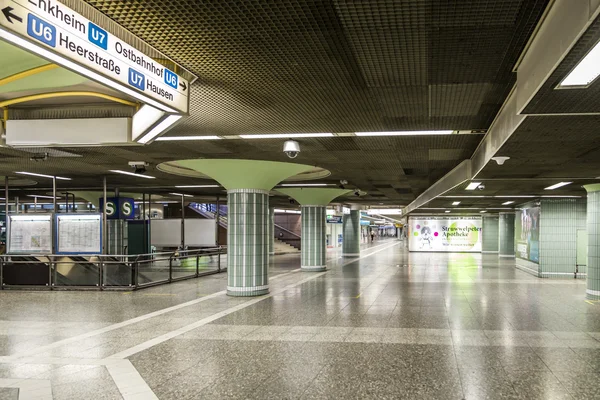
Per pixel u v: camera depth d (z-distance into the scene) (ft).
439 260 96.68
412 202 96.27
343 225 111.55
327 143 29.27
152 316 33.63
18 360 22.34
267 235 45.83
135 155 35.81
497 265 83.15
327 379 19.38
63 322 31.53
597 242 42.16
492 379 19.31
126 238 73.51
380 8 10.98
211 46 13.47
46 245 50.39
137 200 105.09
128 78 12.78
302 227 71.92
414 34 12.46
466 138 27.53
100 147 31.65
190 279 59.82
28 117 23.36
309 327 29.68
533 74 12.73
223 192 77.41
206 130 25.48
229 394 17.67
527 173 32.94
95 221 50.24
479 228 129.70
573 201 61.26
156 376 19.83
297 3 10.82
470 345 25.03
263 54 14.06
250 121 23.12
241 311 35.63
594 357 22.67
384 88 17.37
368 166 40.65
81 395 17.56
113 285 48.21
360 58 14.30
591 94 12.78
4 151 33.83
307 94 18.24
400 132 25.62
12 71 18.89
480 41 12.88
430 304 38.88
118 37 12.49
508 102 19.25
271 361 22.02
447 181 46.34
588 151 23.99
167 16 11.54
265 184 44.16
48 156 36.50
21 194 78.28
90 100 22.39
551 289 49.16
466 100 19.08
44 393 17.71
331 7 10.98
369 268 76.74
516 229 80.43
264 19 11.68
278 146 30.81
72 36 10.65
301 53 13.94
